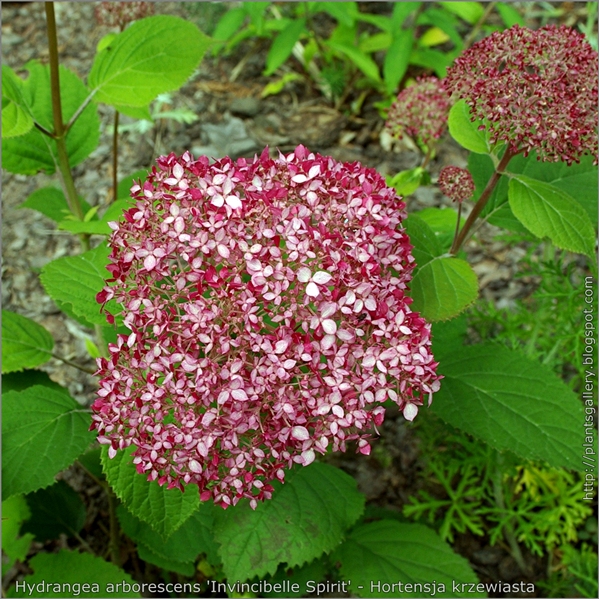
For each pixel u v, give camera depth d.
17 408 0.44
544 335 0.61
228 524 0.43
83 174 0.79
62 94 0.55
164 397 0.35
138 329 0.35
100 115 0.84
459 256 0.53
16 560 0.57
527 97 0.39
